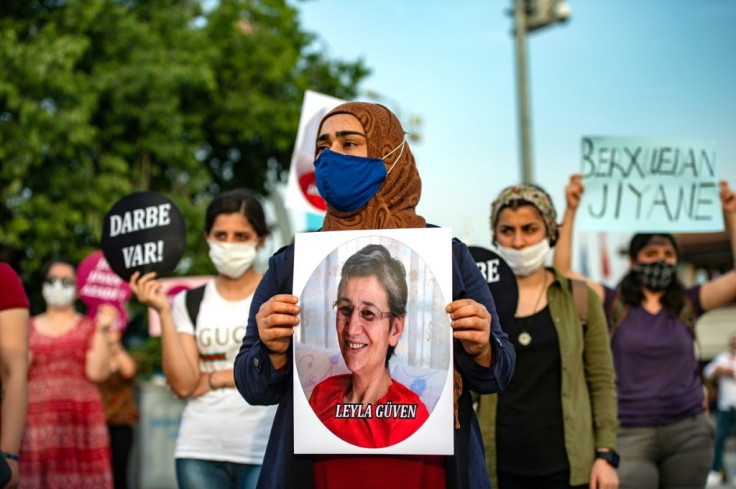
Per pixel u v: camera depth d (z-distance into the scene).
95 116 14.88
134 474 10.23
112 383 8.02
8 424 3.13
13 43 12.96
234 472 3.97
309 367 2.36
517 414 3.77
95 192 13.70
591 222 5.41
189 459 4.00
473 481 2.38
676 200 5.45
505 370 2.38
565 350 3.79
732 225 5.24
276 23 18.89
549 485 3.72
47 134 12.84
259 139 18.42
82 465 5.79
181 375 3.96
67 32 14.27
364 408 2.32
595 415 3.85
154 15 16.20
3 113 13.28
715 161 5.50
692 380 4.64
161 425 10.14
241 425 3.96
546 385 3.78
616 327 4.73
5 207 13.39
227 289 4.24
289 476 2.38
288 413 2.45
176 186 15.91
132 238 4.43
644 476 4.52
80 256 13.49
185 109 16.86
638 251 4.79
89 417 5.85
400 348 2.33
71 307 6.03
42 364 5.77
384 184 2.47
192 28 16.53
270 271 2.60
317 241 2.42
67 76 13.07
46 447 5.67
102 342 5.93
